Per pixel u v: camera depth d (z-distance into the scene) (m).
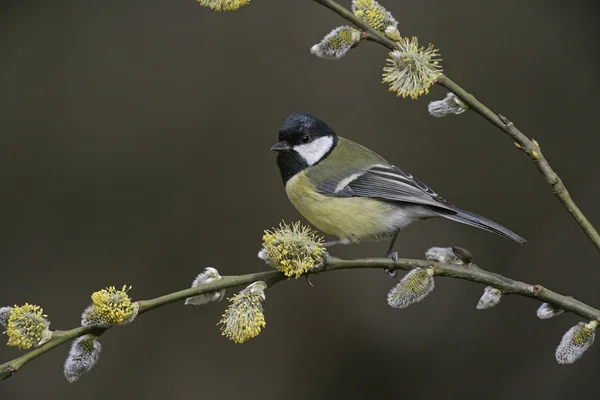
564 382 10.84
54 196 12.27
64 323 11.68
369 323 11.77
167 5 13.14
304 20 12.91
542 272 11.91
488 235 12.34
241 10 13.00
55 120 12.59
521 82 12.78
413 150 12.58
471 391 11.26
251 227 12.19
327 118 12.58
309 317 11.88
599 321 5.10
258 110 12.60
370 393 11.45
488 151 12.67
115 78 12.80
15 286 11.84
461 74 12.79
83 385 11.29
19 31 13.00
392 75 5.23
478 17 12.93
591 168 12.38
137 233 12.19
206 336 11.66
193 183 12.38
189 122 12.58
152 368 11.47
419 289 5.24
